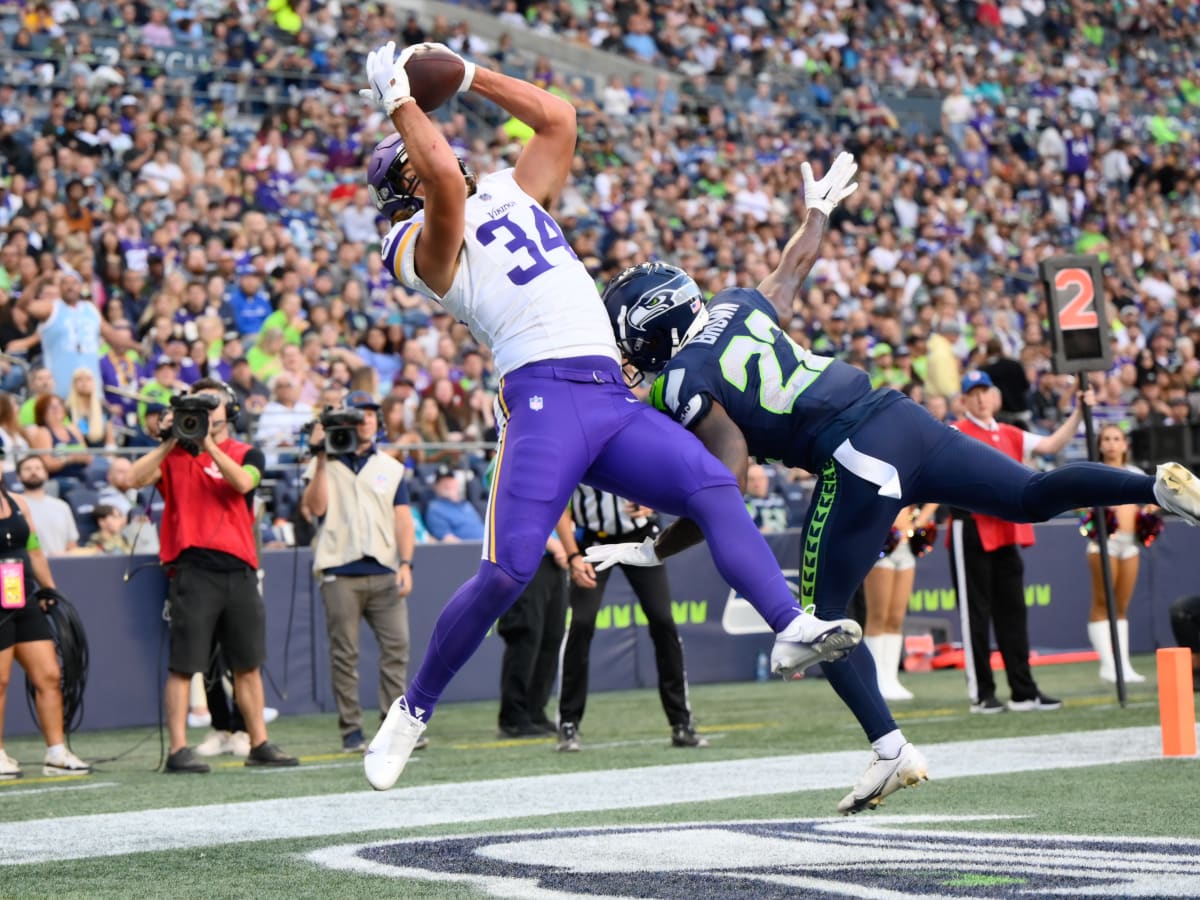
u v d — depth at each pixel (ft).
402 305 83.76
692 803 30.50
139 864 24.62
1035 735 41.78
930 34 138.10
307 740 47.70
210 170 86.89
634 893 20.30
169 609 39.88
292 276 75.41
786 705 55.06
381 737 22.74
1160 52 150.41
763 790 32.27
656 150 109.91
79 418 62.44
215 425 40.78
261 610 40.27
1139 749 37.50
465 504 64.13
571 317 22.52
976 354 90.48
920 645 67.87
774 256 105.70
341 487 44.32
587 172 104.88
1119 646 51.03
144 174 84.28
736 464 22.86
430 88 22.91
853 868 22.08
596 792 32.68
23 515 40.93
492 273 22.57
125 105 87.35
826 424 23.12
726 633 65.82
